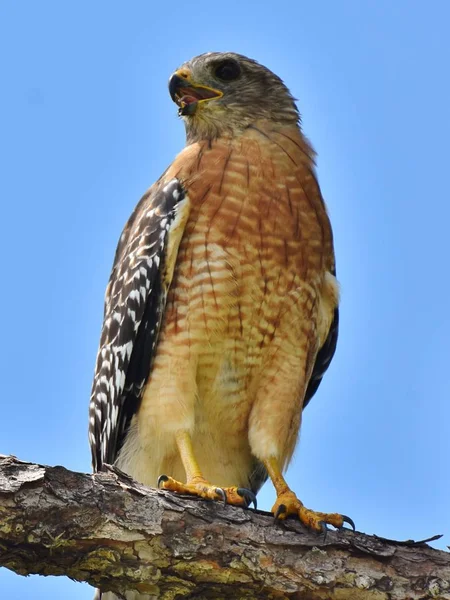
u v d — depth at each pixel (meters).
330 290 12.41
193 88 13.01
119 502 9.05
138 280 11.77
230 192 11.64
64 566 8.98
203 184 11.73
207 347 11.55
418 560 9.47
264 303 11.63
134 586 9.23
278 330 11.79
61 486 8.87
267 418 11.82
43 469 8.84
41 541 8.70
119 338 12.02
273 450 11.73
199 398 11.77
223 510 9.49
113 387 12.04
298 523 9.71
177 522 9.23
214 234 11.50
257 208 11.62
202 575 9.29
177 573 9.24
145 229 11.97
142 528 9.08
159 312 11.60
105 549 8.97
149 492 9.28
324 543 9.49
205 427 11.91
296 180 12.00
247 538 9.39
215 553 9.28
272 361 11.85
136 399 11.84
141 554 9.09
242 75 13.07
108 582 9.19
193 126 12.97
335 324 12.90
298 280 11.83
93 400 12.61
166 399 11.48
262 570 9.34
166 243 11.56
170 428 11.42
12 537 8.64
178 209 11.61
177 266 11.60
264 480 12.53
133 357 11.83
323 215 12.27
